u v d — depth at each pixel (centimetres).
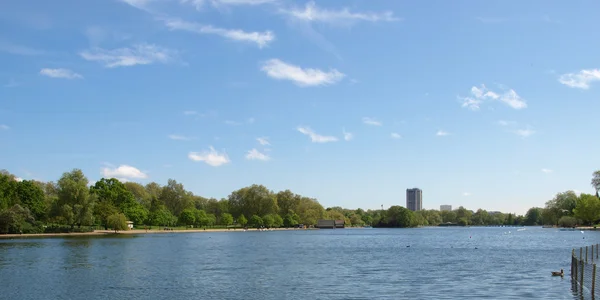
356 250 13238
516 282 6338
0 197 18075
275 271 7794
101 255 10375
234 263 9106
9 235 18100
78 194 19688
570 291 5525
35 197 19725
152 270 7812
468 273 7456
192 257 10356
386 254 11688
